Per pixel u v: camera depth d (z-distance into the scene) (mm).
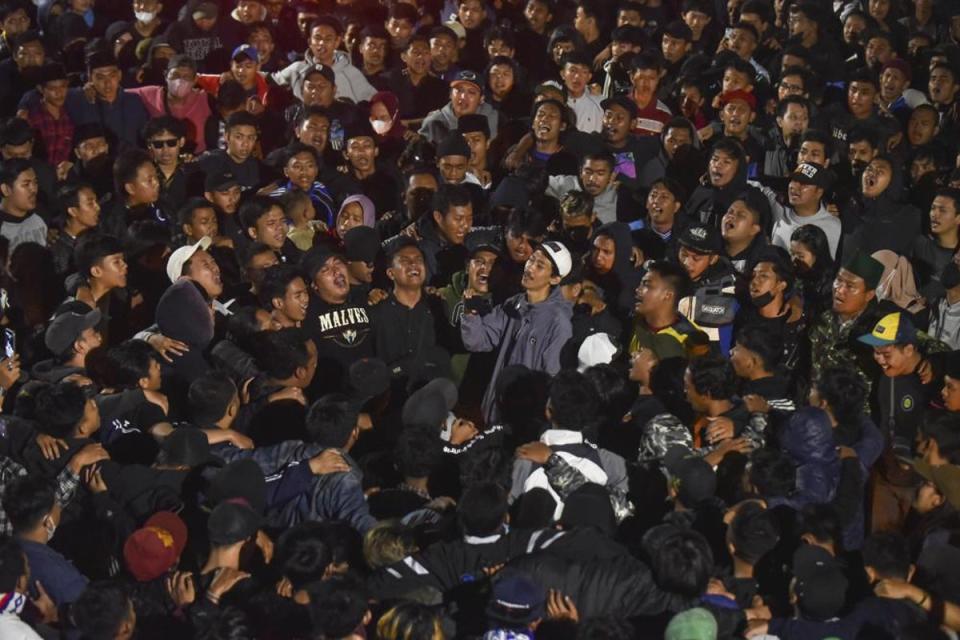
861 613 8180
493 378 11875
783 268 12266
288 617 8039
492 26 20656
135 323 13367
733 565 8805
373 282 13305
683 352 11492
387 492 9547
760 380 10789
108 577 9469
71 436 9867
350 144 16109
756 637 8141
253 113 17578
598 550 8555
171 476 9453
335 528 8805
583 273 13203
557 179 15875
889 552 8570
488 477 9461
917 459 9984
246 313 11617
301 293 11695
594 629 7512
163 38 19641
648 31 21250
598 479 9359
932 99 19109
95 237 12789
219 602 8320
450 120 17344
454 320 12734
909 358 11203
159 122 15484
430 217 13953
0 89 18438
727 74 17734
